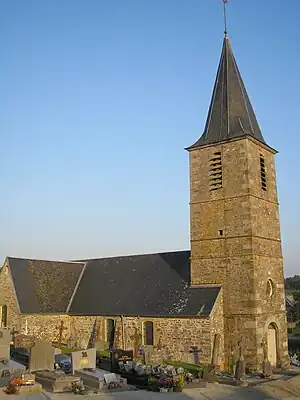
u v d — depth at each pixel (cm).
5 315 3384
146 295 3138
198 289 2911
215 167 3011
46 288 3528
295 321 6644
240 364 2388
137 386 2105
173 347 2792
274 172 3172
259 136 3108
